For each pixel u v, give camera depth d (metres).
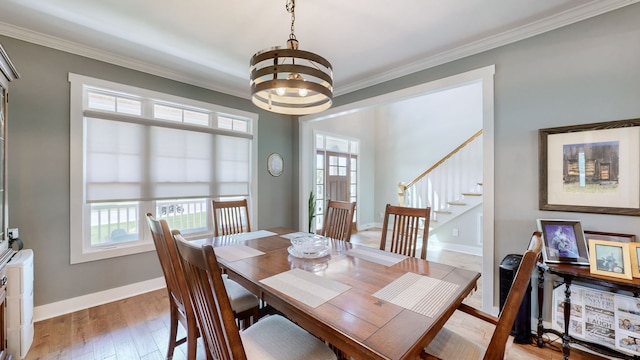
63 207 2.41
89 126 2.56
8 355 1.61
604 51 1.87
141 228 2.93
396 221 2.13
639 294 1.52
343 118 5.98
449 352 1.17
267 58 1.50
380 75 3.16
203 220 3.45
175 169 3.12
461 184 5.01
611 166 1.83
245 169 3.82
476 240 4.43
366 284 1.30
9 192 2.17
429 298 1.15
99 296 2.60
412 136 6.11
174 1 1.88
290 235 2.43
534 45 2.15
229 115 3.65
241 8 1.96
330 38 2.38
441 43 2.46
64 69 2.41
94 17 2.06
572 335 1.80
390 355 0.78
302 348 1.19
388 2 1.89
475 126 5.21
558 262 1.81
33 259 2.17
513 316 0.88
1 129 1.66
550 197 2.06
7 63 1.60
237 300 1.73
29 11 1.98
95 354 1.85
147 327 2.19
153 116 2.99
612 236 1.81
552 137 2.06
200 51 2.61
